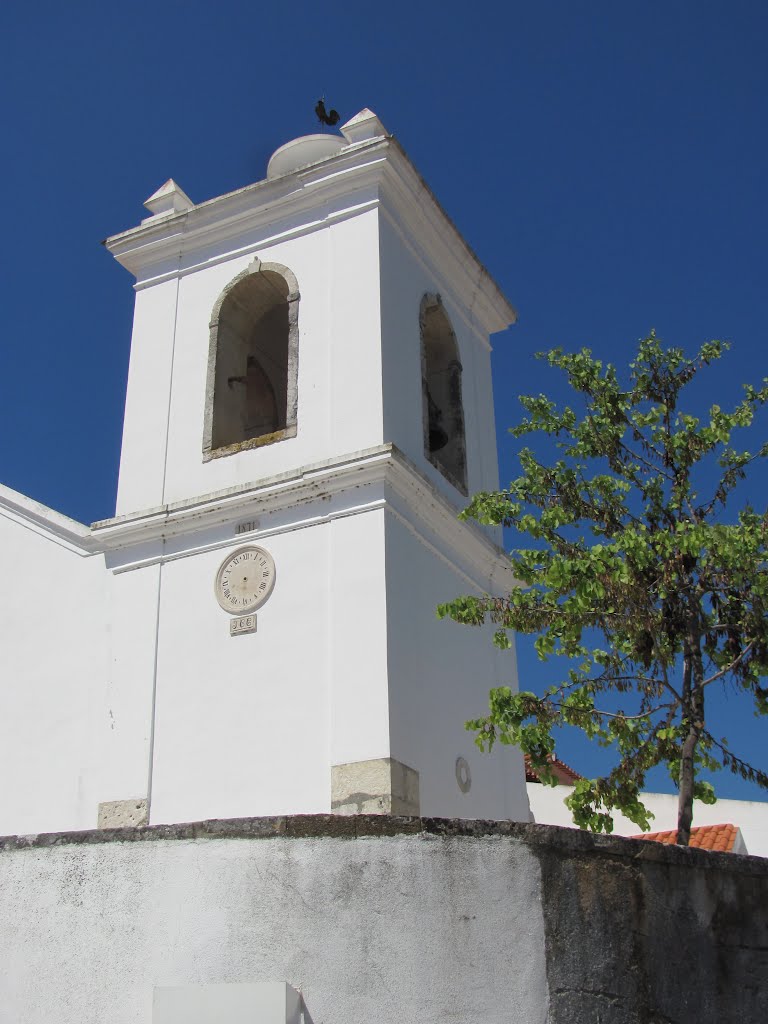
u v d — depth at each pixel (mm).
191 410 15141
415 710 12492
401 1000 6039
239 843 6465
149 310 16266
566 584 9961
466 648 14172
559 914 6336
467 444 16266
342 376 14188
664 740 10164
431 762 12539
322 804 11883
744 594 10117
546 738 10172
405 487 13461
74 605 14539
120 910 6492
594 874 6488
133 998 6246
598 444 11156
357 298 14586
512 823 6496
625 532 10203
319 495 13461
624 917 6441
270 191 15789
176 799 12719
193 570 13930
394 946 6137
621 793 10055
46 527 15164
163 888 6469
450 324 16703
